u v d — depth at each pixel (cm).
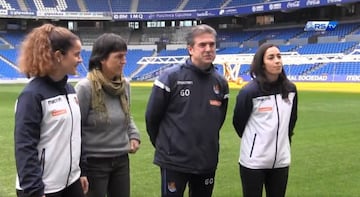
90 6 5806
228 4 5441
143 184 755
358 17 4841
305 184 743
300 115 1745
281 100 456
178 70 431
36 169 329
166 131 436
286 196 677
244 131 475
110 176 449
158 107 433
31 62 335
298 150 1034
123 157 452
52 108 338
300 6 4684
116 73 434
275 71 446
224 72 3938
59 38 337
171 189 434
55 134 341
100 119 429
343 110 1923
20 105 331
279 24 5484
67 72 346
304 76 4119
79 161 370
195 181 452
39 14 5528
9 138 1230
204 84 433
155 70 5256
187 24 5988
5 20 5812
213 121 436
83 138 427
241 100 459
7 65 5169
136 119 1666
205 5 5616
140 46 5828
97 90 427
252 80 467
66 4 5772
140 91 3322
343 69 4009
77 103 363
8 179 784
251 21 5712
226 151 1032
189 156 427
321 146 1084
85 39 5975
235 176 802
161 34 5956
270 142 455
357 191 702
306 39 4941
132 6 5838
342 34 4719
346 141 1154
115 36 433
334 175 802
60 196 354
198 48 422
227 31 5800
